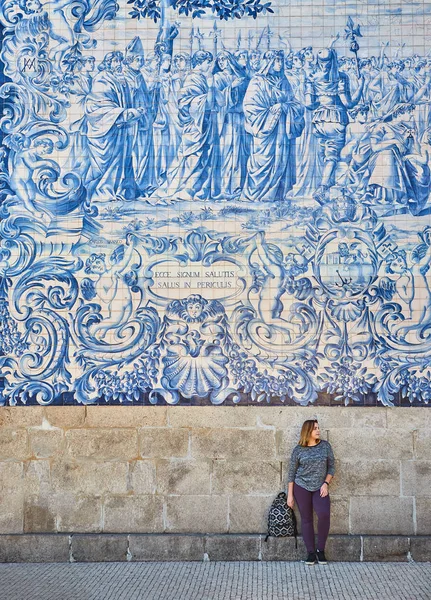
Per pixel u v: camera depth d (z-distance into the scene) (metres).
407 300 8.41
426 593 7.19
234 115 8.60
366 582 7.52
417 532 8.30
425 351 8.36
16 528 8.44
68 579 7.71
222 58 8.66
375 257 8.45
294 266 8.45
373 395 8.36
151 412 8.45
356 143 8.54
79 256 8.56
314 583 7.49
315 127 8.56
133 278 8.52
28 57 8.72
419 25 8.62
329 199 8.50
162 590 7.33
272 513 8.26
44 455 8.48
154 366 8.45
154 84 8.66
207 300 8.48
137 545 8.34
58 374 8.50
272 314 8.44
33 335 8.53
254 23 8.66
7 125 8.69
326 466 8.22
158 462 8.43
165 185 8.57
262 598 7.08
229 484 8.39
